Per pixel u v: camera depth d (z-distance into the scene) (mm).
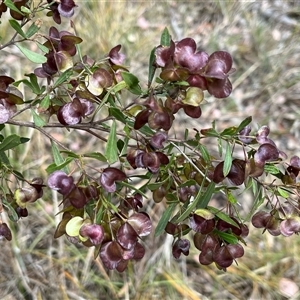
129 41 1120
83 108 334
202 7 1317
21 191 346
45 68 362
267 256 879
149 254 856
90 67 351
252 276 853
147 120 306
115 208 303
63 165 308
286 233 335
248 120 319
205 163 358
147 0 1256
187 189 364
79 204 302
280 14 1338
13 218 368
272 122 1099
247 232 348
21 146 861
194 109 303
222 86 292
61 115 319
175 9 1291
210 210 343
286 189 343
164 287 823
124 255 299
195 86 292
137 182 878
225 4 1315
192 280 857
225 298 840
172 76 292
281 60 1204
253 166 316
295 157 349
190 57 289
